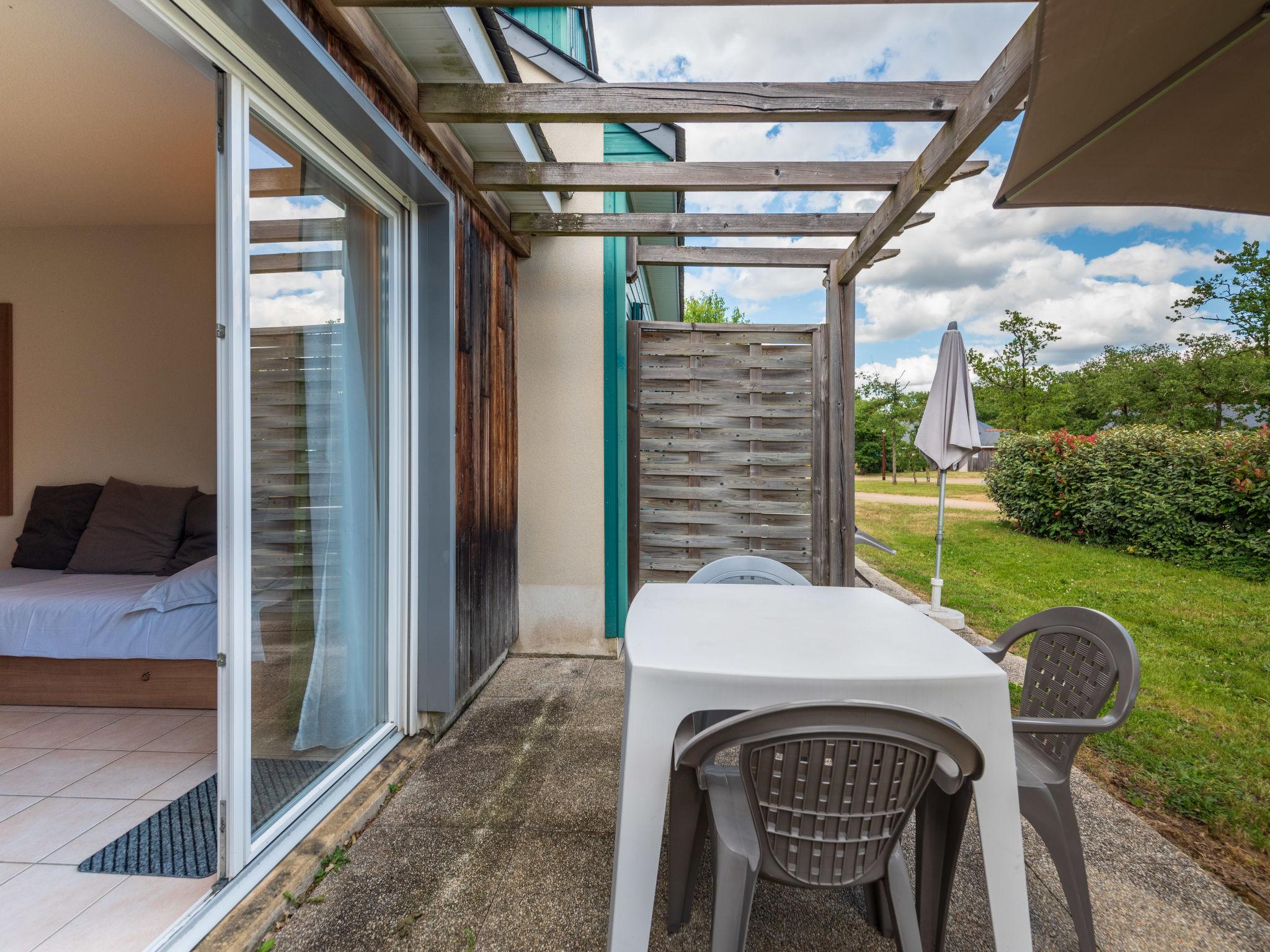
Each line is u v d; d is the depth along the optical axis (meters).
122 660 2.86
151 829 1.96
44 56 2.10
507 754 2.60
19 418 3.99
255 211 1.66
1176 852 2.00
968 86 2.18
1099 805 2.29
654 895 1.33
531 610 4.04
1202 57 1.31
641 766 1.36
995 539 9.30
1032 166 1.71
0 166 3.04
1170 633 4.72
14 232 3.97
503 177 2.89
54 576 3.37
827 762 1.10
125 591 2.99
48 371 3.98
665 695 1.37
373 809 2.12
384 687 2.55
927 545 8.98
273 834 1.79
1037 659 1.79
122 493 3.71
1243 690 3.55
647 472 4.19
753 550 4.18
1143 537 7.65
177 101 2.41
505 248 3.68
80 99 2.39
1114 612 5.29
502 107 2.24
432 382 2.69
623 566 4.02
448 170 2.69
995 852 1.33
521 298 4.01
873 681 1.33
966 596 5.98
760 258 4.24
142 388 3.98
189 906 1.61
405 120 2.29
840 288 4.14
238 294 1.59
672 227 3.53
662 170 2.87
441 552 2.69
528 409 4.02
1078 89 1.40
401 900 1.72
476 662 3.17
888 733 1.07
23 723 2.71
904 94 2.21
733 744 1.10
